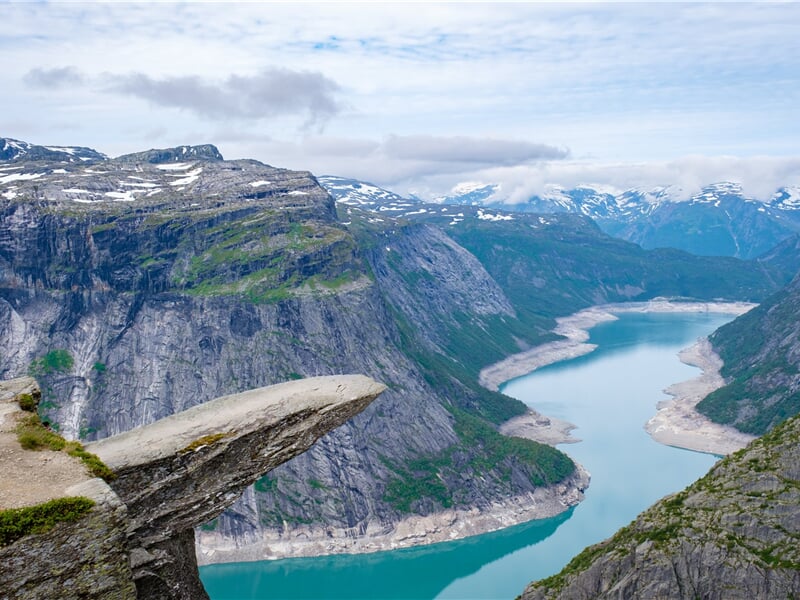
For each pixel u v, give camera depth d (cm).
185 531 1978
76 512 1574
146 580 1847
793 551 5978
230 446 2022
